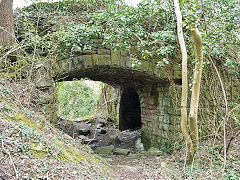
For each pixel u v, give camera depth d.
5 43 4.49
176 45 5.52
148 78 6.47
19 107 3.58
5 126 2.62
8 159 2.14
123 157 6.04
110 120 11.36
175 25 5.48
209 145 4.54
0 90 3.57
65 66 5.14
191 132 3.73
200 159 4.11
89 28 4.97
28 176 2.09
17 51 4.36
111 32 5.08
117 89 10.94
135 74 6.29
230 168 3.61
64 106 5.51
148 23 5.74
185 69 3.59
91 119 11.10
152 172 4.03
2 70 4.20
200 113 5.81
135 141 8.54
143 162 5.01
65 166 2.69
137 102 10.98
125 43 4.90
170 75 5.89
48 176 2.29
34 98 4.48
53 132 3.77
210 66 5.84
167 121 6.24
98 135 9.57
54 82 5.12
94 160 3.88
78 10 5.79
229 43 5.12
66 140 3.93
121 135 9.77
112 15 4.94
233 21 5.19
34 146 2.64
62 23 5.22
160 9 5.34
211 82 5.79
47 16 5.32
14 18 5.18
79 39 4.86
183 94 3.67
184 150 5.21
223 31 4.79
